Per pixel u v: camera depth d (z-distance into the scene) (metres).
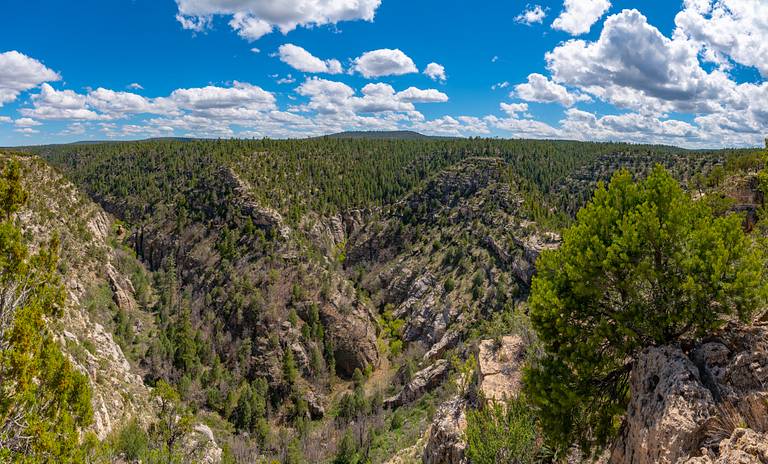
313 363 98.31
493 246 110.56
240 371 94.12
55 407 15.94
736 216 13.24
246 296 107.06
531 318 16.09
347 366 102.44
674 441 10.34
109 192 157.75
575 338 14.93
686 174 135.50
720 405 10.70
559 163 182.62
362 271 138.62
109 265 100.25
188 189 146.88
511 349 23.30
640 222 13.48
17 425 14.37
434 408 54.69
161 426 38.19
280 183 155.62
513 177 135.50
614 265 13.89
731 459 8.86
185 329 95.12
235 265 118.50
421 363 94.75
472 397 21.73
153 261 131.50
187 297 112.88
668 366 12.02
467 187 138.25
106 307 90.88
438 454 20.00
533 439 14.16
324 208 154.38
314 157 185.62
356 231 154.50
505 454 13.68
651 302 13.74
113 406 43.41
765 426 9.94
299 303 106.69
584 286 14.41
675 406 10.91
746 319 12.27
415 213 145.50
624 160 170.50
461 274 111.25
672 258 13.40
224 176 144.75
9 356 13.40
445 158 185.75
